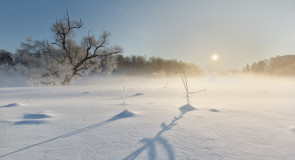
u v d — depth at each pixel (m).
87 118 3.39
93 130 2.57
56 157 1.68
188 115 3.51
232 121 2.98
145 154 1.71
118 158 1.63
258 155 1.65
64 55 28.09
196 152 1.74
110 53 29.72
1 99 7.86
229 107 4.50
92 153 1.76
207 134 2.30
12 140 2.16
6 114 3.79
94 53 29.23
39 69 26.34
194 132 2.39
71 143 2.05
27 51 27.44
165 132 2.41
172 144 1.96
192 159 1.59
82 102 6.27
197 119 3.15
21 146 1.97
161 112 3.88
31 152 1.80
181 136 2.23
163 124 2.84
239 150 1.78
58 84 26.42
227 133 2.33
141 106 4.89
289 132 2.33
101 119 3.29
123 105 5.15
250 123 2.83
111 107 4.75
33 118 3.38
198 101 6.10
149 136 2.26
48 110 4.34
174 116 3.44
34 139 2.20
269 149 1.79
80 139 2.18
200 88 12.41
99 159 1.62
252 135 2.23
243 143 1.97
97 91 11.15
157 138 2.18
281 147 1.83
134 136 2.27
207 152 1.74
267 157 1.61
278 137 2.14
